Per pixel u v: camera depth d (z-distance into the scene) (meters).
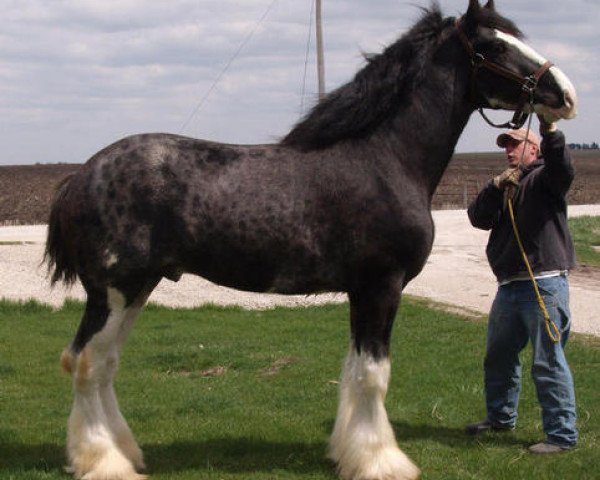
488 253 5.73
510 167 5.62
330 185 4.93
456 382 7.41
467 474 5.09
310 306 12.02
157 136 5.02
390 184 4.99
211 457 5.47
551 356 5.41
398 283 5.00
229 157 4.98
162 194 4.83
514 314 5.55
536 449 5.45
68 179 5.11
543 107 5.18
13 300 11.96
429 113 5.21
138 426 6.24
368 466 4.88
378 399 5.00
